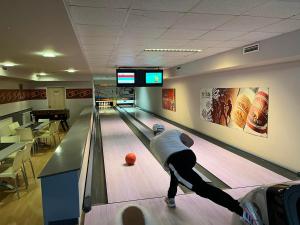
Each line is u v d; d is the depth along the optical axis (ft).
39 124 24.00
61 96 35.94
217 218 8.62
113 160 15.39
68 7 7.06
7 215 10.71
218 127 19.43
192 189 7.95
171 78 29.04
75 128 15.97
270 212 4.98
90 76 34.71
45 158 19.83
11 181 14.65
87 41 11.96
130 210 7.85
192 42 12.60
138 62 21.13
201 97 22.18
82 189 9.80
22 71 24.86
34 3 5.80
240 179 11.92
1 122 23.18
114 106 61.93
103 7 7.15
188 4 7.04
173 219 8.58
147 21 8.72
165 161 8.66
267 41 11.64
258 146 14.84
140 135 23.58
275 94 13.17
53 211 8.17
